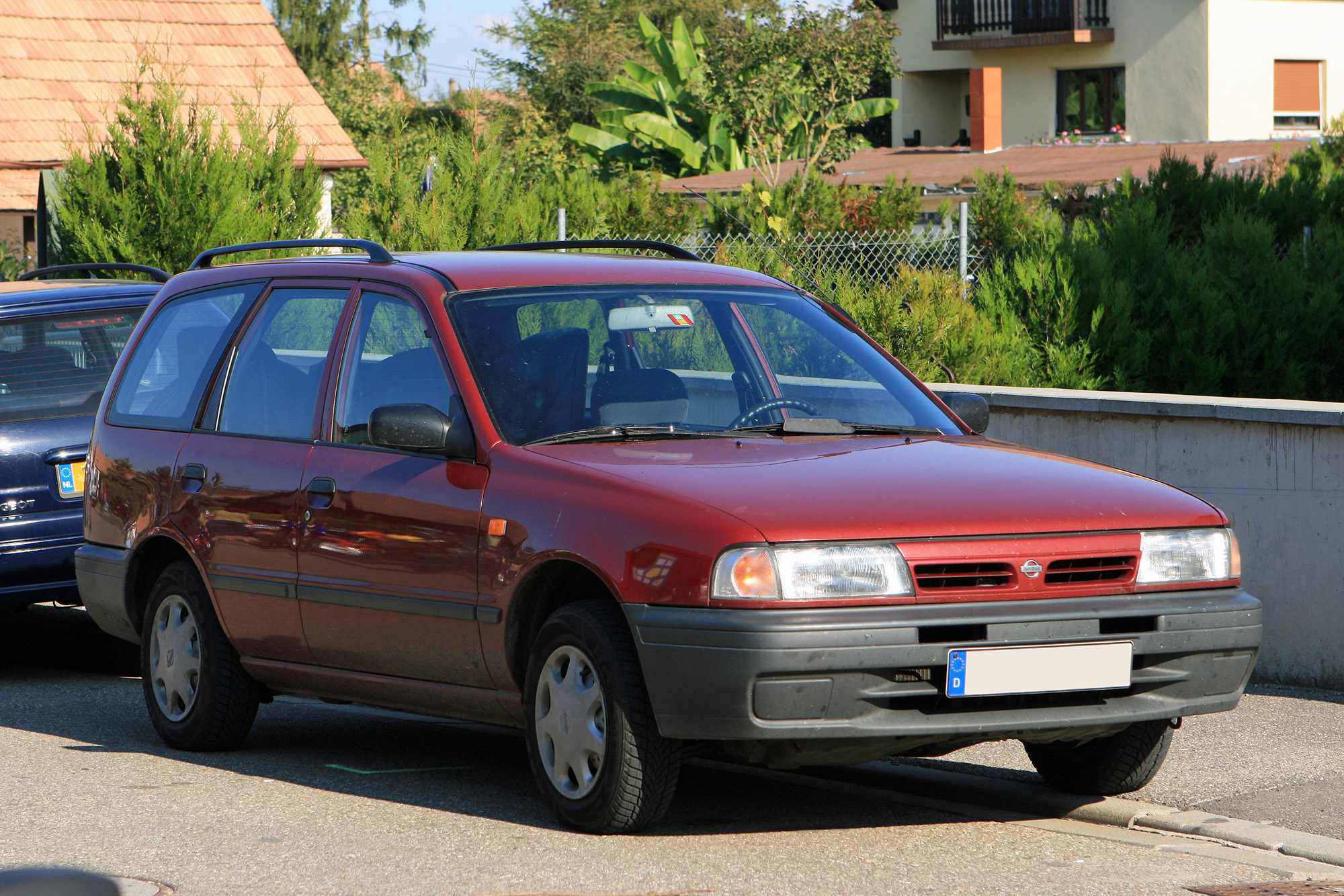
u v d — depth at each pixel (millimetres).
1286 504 11133
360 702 9219
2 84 40094
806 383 9242
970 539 7289
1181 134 56969
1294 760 9148
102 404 11086
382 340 9156
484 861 7426
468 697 8406
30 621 16188
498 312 8867
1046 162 48375
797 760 7359
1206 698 7688
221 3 45344
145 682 10383
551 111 85750
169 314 10867
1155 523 7656
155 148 24328
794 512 7215
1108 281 20938
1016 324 20734
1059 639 7266
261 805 8641
